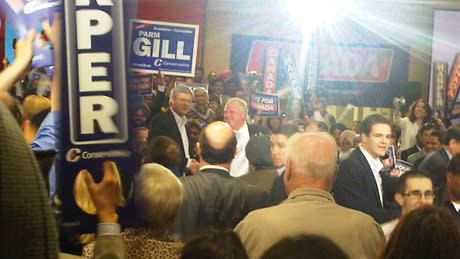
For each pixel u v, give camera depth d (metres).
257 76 6.05
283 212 2.40
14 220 0.58
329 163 2.51
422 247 1.61
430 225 1.62
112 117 2.48
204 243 1.57
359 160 5.72
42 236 0.60
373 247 2.36
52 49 2.97
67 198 2.38
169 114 5.59
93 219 2.38
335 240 2.32
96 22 2.50
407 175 5.48
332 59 6.21
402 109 6.23
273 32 6.09
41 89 3.73
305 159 2.50
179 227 4.57
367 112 6.21
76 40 2.50
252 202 4.94
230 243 1.57
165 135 5.50
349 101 6.21
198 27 5.81
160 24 5.69
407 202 5.46
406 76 6.30
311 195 2.47
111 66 2.50
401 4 6.32
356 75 6.23
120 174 2.39
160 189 2.37
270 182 5.34
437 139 5.94
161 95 5.63
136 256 2.28
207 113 5.77
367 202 5.62
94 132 2.46
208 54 5.91
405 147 6.07
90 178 1.51
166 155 5.14
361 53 6.23
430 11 6.42
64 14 2.48
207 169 4.78
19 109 2.44
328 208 2.42
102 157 2.39
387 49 6.27
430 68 6.33
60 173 2.41
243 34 6.02
